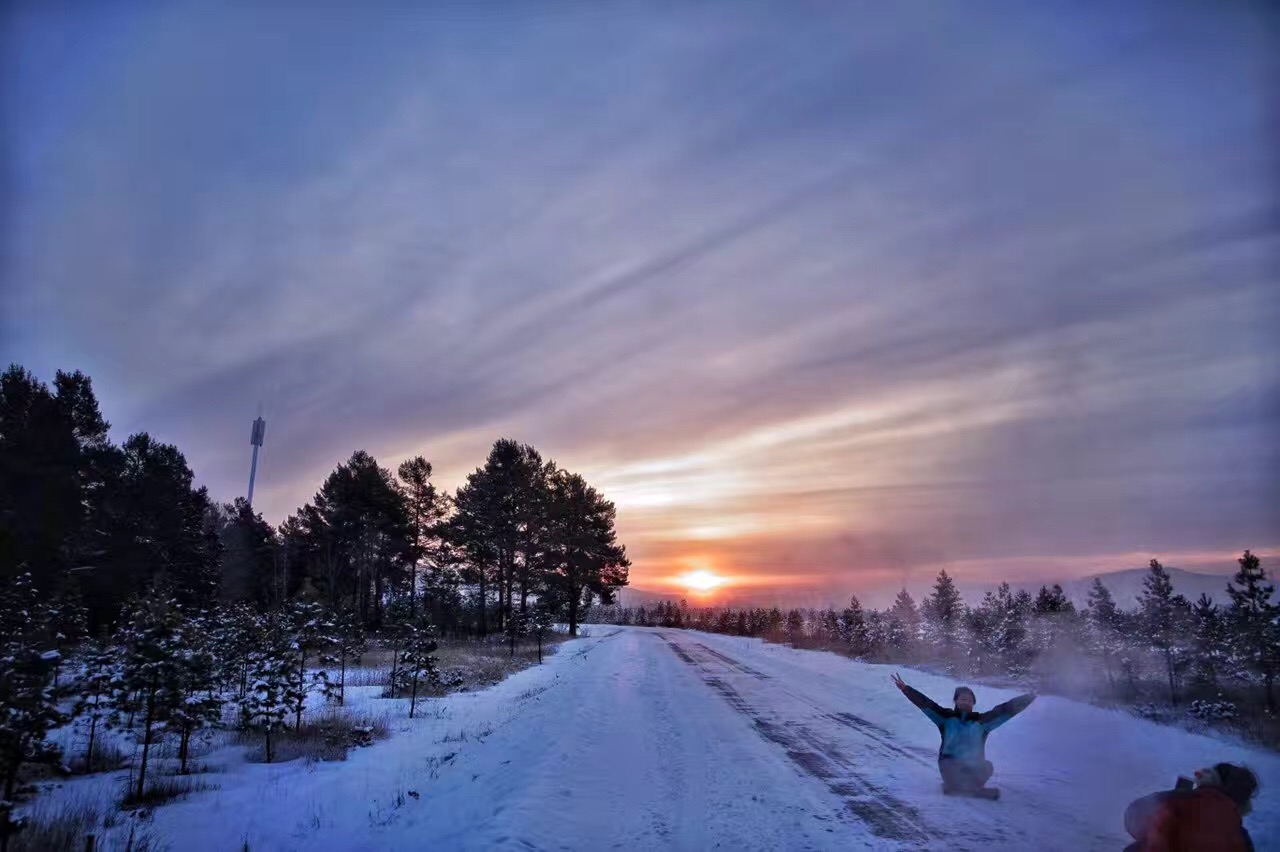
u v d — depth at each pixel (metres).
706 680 20.31
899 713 13.64
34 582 23.31
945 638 30.30
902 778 8.29
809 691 17.64
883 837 6.02
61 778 9.25
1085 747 9.80
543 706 14.31
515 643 39.19
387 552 47.06
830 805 7.09
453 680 19.45
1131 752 9.45
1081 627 21.94
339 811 7.71
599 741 10.68
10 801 6.85
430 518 49.84
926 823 6.42
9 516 24.92
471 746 10.80
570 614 53.59
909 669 25.34
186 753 10.48
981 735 7.52
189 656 10.08
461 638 42.84
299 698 12.27
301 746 11.46
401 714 14.99
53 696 7.46
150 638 9.48
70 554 28.23
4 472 26.14
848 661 29.14
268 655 12.69
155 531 34.69
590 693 16.58
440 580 44.47
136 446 36.81
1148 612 19.78
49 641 8.42
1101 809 6.79
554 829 6.29
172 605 10.59
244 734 12.27
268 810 7.86
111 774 9.70
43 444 27.38
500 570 47.78
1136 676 19.70
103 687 10.16
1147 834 4.44
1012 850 5.64
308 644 15.13
